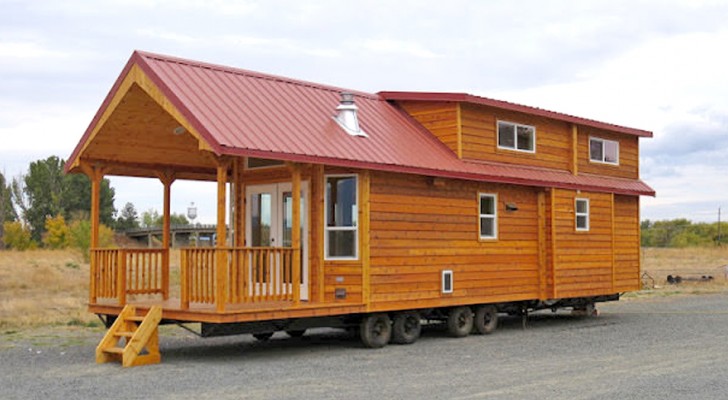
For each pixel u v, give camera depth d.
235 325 12.30
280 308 12.43
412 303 14.52
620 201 20.30
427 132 16.75
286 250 13.17
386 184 14.22
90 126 13.80
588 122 19.50
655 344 14.33
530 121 18.19
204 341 15.28
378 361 12.26
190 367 11.63
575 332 16.53
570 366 11.66
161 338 15.82
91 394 9.56
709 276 33.03
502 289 16.59
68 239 53.56
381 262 13.98
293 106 14.34
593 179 19.62
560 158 19.05
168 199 15.67
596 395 9.34
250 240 15.16
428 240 14.98
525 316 17.56
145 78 12.72
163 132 13.92
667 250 54.75
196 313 12.01
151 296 20.80
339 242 14.02
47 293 25.53
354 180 13.98
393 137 15.49
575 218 18.44
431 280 14.98
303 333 16.22
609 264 19.48
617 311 21.56
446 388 9.82
